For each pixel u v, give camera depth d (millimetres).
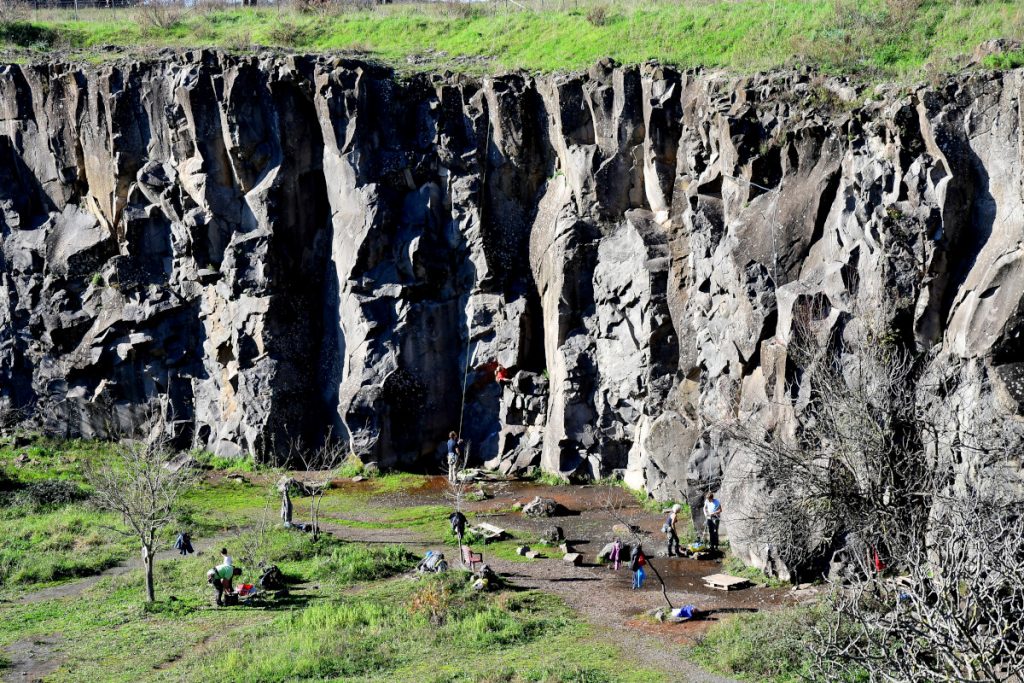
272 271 49125
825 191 34438
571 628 27688
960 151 30953
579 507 40906
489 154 48406
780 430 31797
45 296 52594
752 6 49594
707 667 24312
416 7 67188
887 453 25188
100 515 41094
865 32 41625
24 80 53562
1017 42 35125
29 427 52875
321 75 48531
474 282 48500
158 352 51156
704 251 38406
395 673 24797
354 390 47562
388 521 40000
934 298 30453
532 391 46875
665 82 42594
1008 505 20250
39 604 32125
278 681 24641
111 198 52062
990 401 27188
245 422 49000
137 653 27141
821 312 32375
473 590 30641
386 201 48469
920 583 17031
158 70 50781
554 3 60656
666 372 41812
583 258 45156
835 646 18594
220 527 39531
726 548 34406
